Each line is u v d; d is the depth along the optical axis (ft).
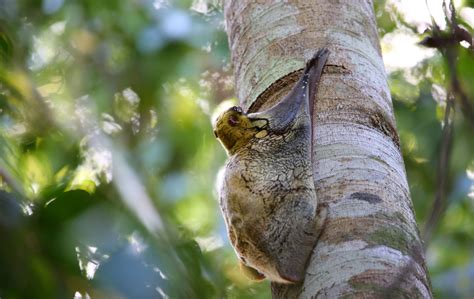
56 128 33.01
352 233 17.92
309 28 22.50
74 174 32.65
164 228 23.39
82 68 40.83
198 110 41.91
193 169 40.98
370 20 23.61
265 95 21.86
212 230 39.45
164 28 40.57
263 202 18.52
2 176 23.66
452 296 35.76
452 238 37.86
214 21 41.37
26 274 20.51
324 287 17.43
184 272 22.22
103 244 21.79
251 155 19.44
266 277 19.16
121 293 21.03
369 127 20.30
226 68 41.73
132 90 40.96
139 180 27.53
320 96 20.75
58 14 39.88
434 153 38.60
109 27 40.78
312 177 18.92
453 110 18.62
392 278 17.21
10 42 33.73
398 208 18.69
